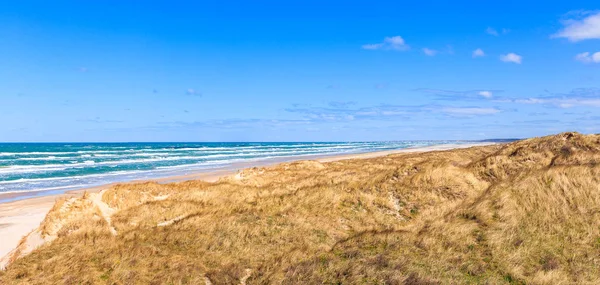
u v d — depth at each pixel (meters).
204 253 15.15
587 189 16.62
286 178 28.14
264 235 16.64
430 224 16.67
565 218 15.27
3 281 13.13
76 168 64.81
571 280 11.44
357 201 19.78
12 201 32.41
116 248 15.66
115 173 56.34
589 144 21.22
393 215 18.53
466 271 12.34
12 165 70.62
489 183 20.59
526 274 12.02
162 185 23.44
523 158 21.70
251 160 83.69
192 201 21.62
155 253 15.13
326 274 12.69
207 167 65.56
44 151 135.62
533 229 14.84
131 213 19.55
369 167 32.53
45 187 41.03
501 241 14.11
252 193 22.70
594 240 13.66
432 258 13.28
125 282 12.80
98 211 19.36
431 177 20.84
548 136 23.67
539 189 17.52
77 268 13.90
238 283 12.79
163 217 19.20
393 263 12.89
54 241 16.62
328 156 93.31
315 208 19.45
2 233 20.42
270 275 12.88
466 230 15.32
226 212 19.69
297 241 15.91
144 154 113.12
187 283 12.62
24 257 15.26
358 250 14.41
